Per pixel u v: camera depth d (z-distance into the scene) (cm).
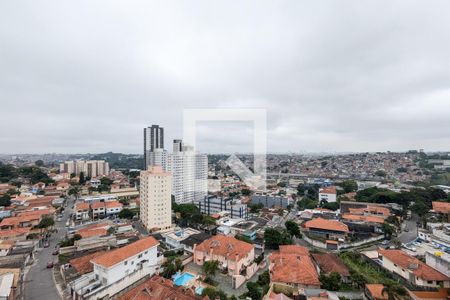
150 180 7425
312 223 6919
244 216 9269
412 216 8650
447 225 6316
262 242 6156
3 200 9044
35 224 7225
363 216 7675
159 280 3662
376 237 6656
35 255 5394
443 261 3881
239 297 3594
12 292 3709
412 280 3822
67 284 3912
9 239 6156
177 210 8619
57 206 9512
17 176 14738
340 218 7850
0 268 4319
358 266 4894
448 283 3606
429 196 9112
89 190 12475
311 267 4203
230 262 4525
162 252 5475
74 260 4556
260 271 4719
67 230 7194
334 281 3759
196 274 4438
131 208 9631
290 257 4438
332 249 6016
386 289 3338
